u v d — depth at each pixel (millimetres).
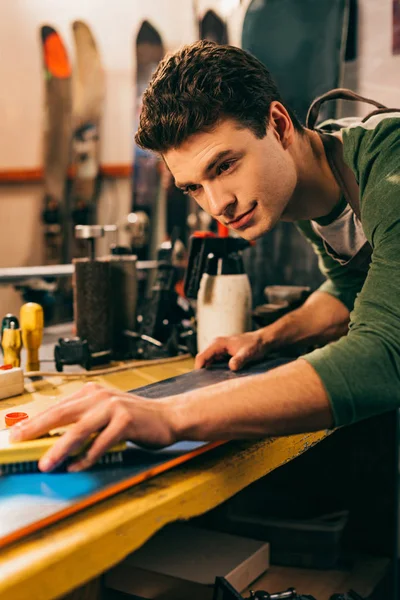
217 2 3117
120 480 619
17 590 461
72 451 621
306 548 1313
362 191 828
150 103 807
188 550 1181
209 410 666
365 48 2025
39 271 1667
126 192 3506
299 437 878
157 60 3059
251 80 813
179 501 624
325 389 663
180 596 1072
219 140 782
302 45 1949
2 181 3584
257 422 667
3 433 694
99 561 533
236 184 812
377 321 697
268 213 856
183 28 3355
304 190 957
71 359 1171
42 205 3561
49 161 3281
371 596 1297
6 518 529
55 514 541
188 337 1325
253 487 1466
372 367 669
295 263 1904
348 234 1061
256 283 1944
